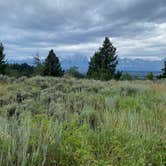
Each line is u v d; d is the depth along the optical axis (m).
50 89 9.74
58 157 3.12
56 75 44.66
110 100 7.57
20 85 11.87
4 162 2.76
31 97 8.32
